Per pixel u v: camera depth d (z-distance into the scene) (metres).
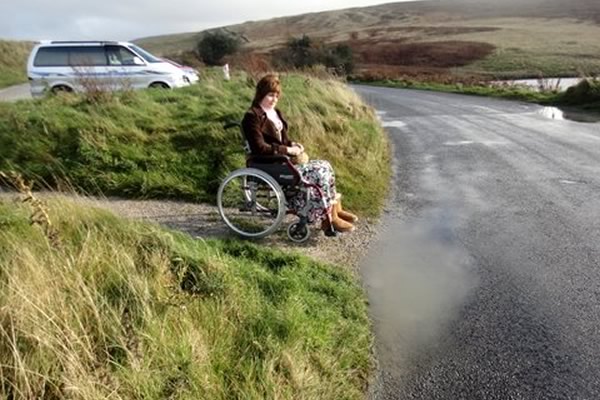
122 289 3.06
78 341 2.43
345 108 11.55
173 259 3.51
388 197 6.78
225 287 3.32
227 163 6.61
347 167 7.52
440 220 5.82
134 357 2.48
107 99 8.64
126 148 6.80
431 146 10.46
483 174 7.97
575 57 44.22
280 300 3.42
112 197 6.07
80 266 3.09
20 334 2.43
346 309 3.67
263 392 2.60
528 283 4.17
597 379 2.96
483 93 22.89
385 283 4.23
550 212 5.97
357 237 5.23
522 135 11.50
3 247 3.24
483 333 3.46
